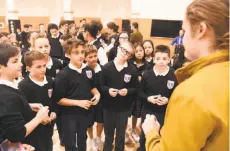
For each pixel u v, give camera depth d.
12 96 1.20
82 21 7.51
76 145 1.99
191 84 0.56
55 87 1.80
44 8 10.82
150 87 2.04
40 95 1.62
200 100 0.52
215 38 0.58
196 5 0.60
